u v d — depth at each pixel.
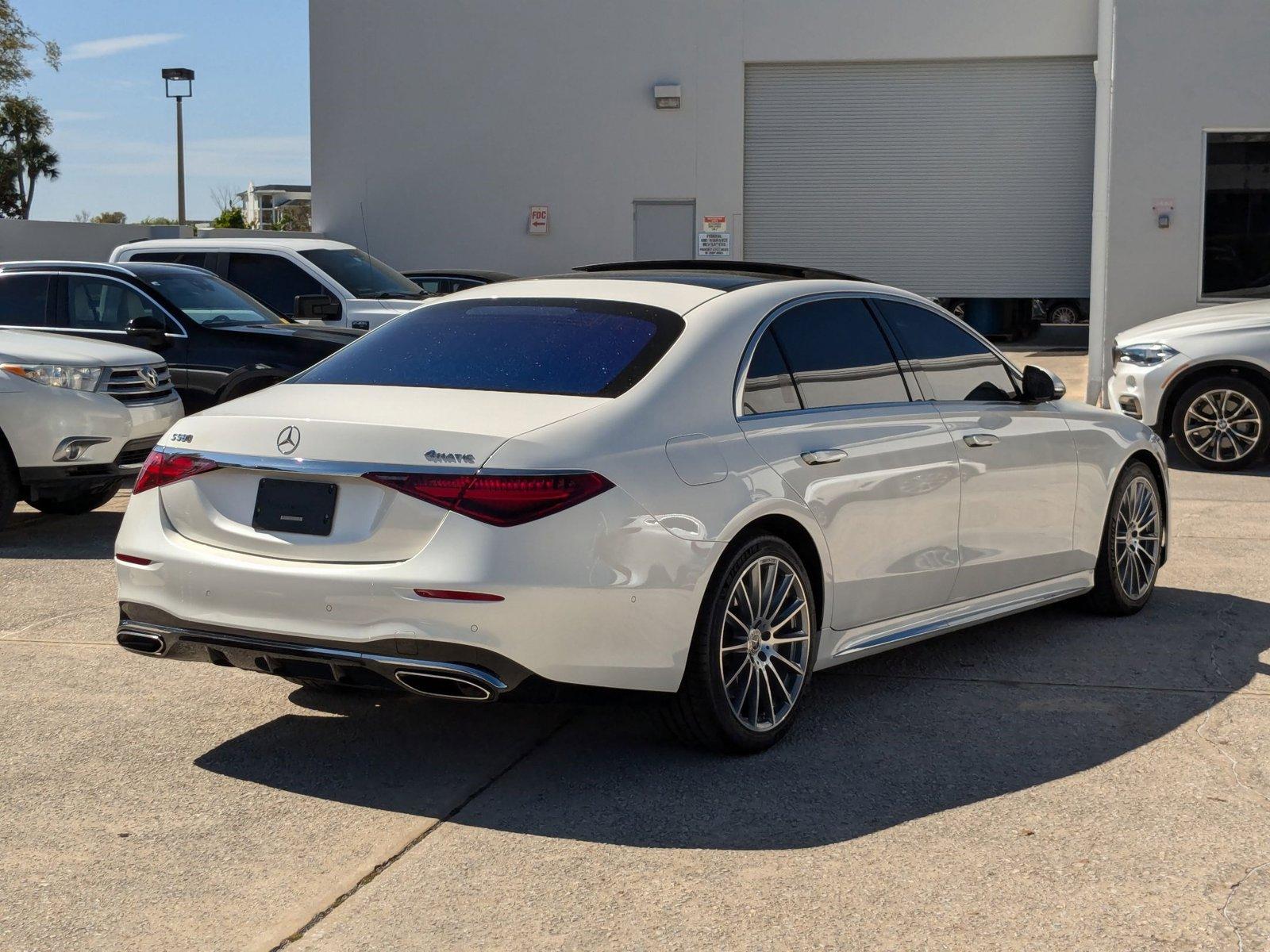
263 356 10.66
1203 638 6.03
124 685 5.33
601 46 26.05
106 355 8.51
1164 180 14.39
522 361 4.48
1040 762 4.43
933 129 26.11
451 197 26.70
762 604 4.48
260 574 4.11
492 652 3.87
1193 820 3.92
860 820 3.94
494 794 4.18
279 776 4.35
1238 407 11.27
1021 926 3.27
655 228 26.48
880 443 4.94
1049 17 25.28
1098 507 6.16
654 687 4.15
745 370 4.58
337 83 26.75
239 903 3.44
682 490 4.16
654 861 3.67
